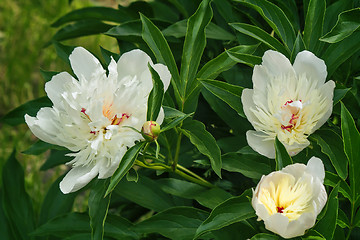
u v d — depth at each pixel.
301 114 1.45
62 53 1.68
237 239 1.50
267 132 1.46
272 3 1.59
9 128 2.94
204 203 1.55
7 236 1.87
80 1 3.57
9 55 3.31
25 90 3.17
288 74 1.46
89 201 1.47
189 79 1.54
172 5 1.93
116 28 1.66
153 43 1.54
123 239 1.61
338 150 1.47
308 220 1.38
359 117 1.55
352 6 1.58
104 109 1.45
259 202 1.39
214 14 1.73
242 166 1.52
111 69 1.46
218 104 1.60
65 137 1.45
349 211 1.56
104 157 1.44
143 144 1.44
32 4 3.55
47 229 1.67
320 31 1.54
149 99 1.44
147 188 1.64
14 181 1.87
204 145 1.50
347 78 1.59
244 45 1.55
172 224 1.56
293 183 1.40
